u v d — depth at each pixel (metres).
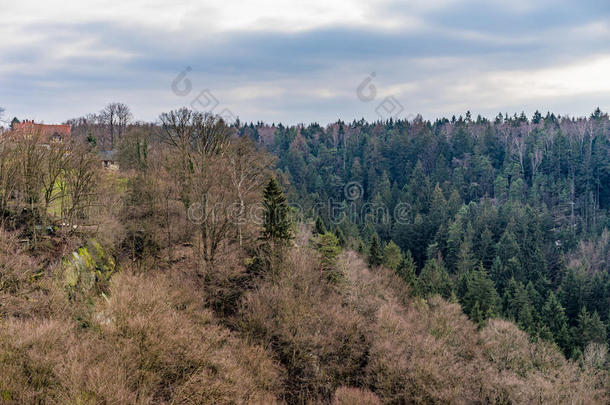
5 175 41.34
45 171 45.53
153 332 27.66
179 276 45.44
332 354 38.84
